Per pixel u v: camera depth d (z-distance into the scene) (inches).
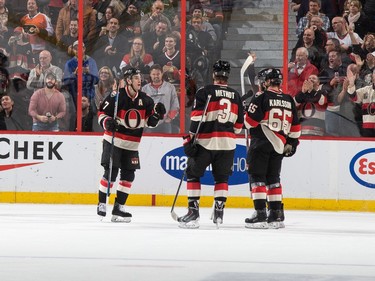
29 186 679.1
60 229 496.1
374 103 677.9
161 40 696.4
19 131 678.5
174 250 404.8
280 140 508.7
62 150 677.3
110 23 697.6
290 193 664.4
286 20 689.0
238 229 510.3
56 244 423.8
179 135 673.0
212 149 504.4
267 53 691.4
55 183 677.3
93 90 697.0
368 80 681.0
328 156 661.3
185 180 670.5
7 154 679.1
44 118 695.7
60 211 613.9
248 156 513.0
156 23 695.7
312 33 685.9
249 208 667.4
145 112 548.1
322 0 684.7
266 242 444.8
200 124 501.7
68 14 698.8
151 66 696.4
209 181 670.5
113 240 443.8
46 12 700.0
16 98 697.0
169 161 673.0
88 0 698.2
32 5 700.0
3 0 700.7
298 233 493.4
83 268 341.7
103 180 545.6
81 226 514.9
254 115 502.9
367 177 660.7
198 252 398.6
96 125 696.4
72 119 695.7
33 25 700.0
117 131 544.4
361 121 681.6
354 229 522.3
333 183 661.9
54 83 697.0
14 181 679.1
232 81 697.6
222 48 695.7
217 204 510.3
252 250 409.4
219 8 693.9
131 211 625.9
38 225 517.7
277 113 506.9
